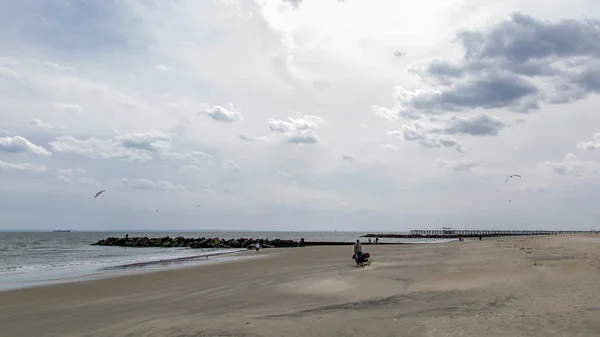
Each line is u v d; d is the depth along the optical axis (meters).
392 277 16.92
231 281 18.61
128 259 40.88
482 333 7.55
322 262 28.02
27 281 21.88
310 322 9.21
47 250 63.06
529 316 8.64
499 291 11.95
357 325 8.68
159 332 9.16
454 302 10.83
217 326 9.33
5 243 85.69
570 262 16.92
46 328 10.34
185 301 13.68
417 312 9.83
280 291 14.90
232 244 73.75
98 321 10.90
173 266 29.62
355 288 14.69
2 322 11.23
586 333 7.32
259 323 9.39
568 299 10.25
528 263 17.62
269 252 46.94
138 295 15.43
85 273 26.09
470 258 23.86
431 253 31.73
